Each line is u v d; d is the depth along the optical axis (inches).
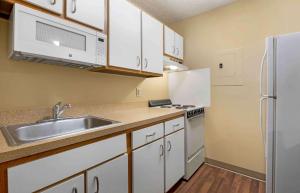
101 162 42.3
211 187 76.3
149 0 88.8
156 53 80.8
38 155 31.3
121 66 62.3
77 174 37.4
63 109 56.4
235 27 90.1
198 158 93.5
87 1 51.4
